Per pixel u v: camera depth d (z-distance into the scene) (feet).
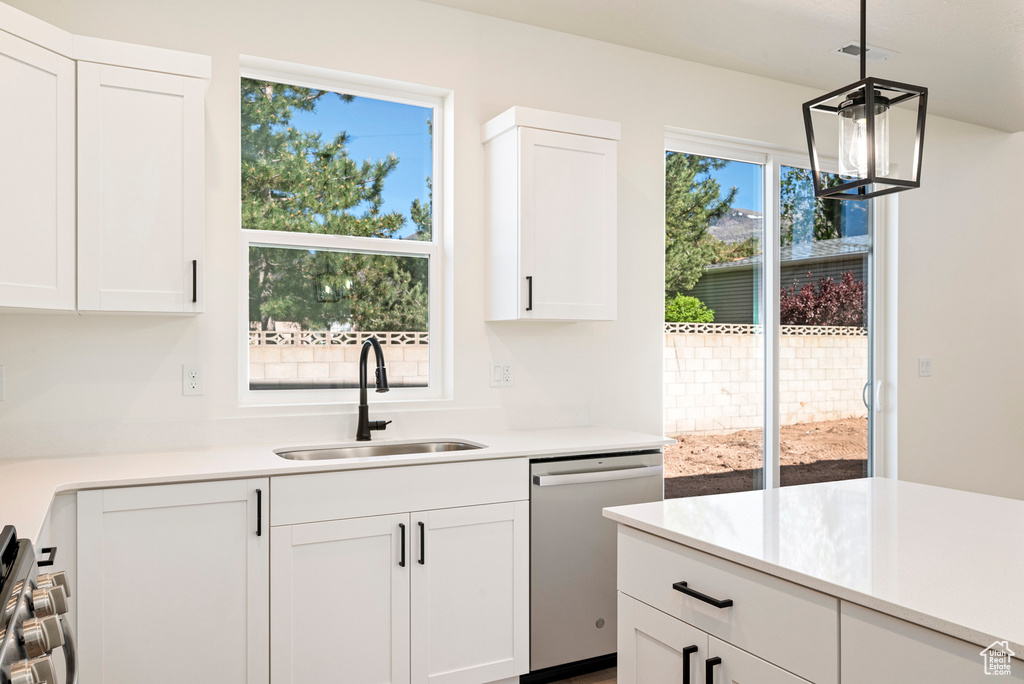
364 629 7.45
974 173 14.99
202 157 7.49
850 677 3.73
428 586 7.78
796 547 4.44
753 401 12.70
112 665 6.42
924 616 3.36
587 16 10.20
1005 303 15.39
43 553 5.12
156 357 8.26
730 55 11.55
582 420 10.85
